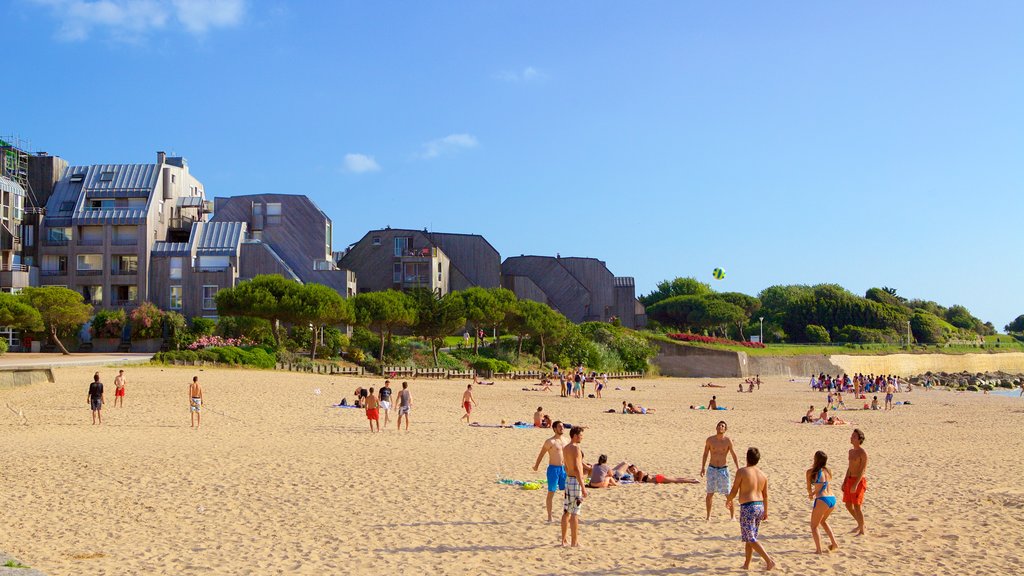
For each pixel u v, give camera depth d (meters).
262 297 68.81
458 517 17.45
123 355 69.94
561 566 13.77
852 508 16.22
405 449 28.58
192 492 19.53
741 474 13.81
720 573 13.45
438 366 78.56
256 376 54.69
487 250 118.06
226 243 87.56
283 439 30.52
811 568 13.74
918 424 45.44
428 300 80.00
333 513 17.67
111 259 84.81
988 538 15.83
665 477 22.55
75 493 19.00
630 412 50.03
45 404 38.03
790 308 160.50
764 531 16.52
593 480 21.48
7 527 15.75
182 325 79.56
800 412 54.47
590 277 130.12
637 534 16.12
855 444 16.31
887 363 135.62
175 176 93.00
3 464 22.44
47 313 69.19
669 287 172.38
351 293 98.25
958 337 180.50
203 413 38.16
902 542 15.51
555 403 56.12
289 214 99.38
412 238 106.56
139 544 14.77
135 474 21.59
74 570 12.98
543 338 92.00
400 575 13.12
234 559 13.89
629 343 104.44
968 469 25.61
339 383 56.44
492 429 36.66
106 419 34.78
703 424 43.38
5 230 81.56
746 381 85.31
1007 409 59.16
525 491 20.52
